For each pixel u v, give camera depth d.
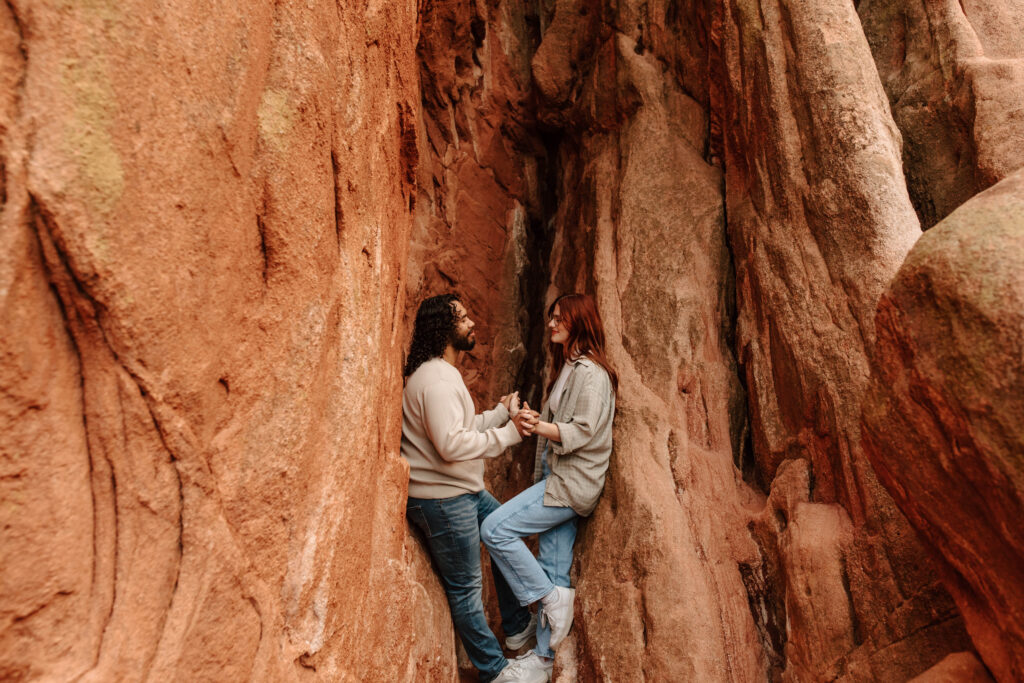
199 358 1.42
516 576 3.20
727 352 3.47
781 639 2.80
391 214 2.68
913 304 1.71
